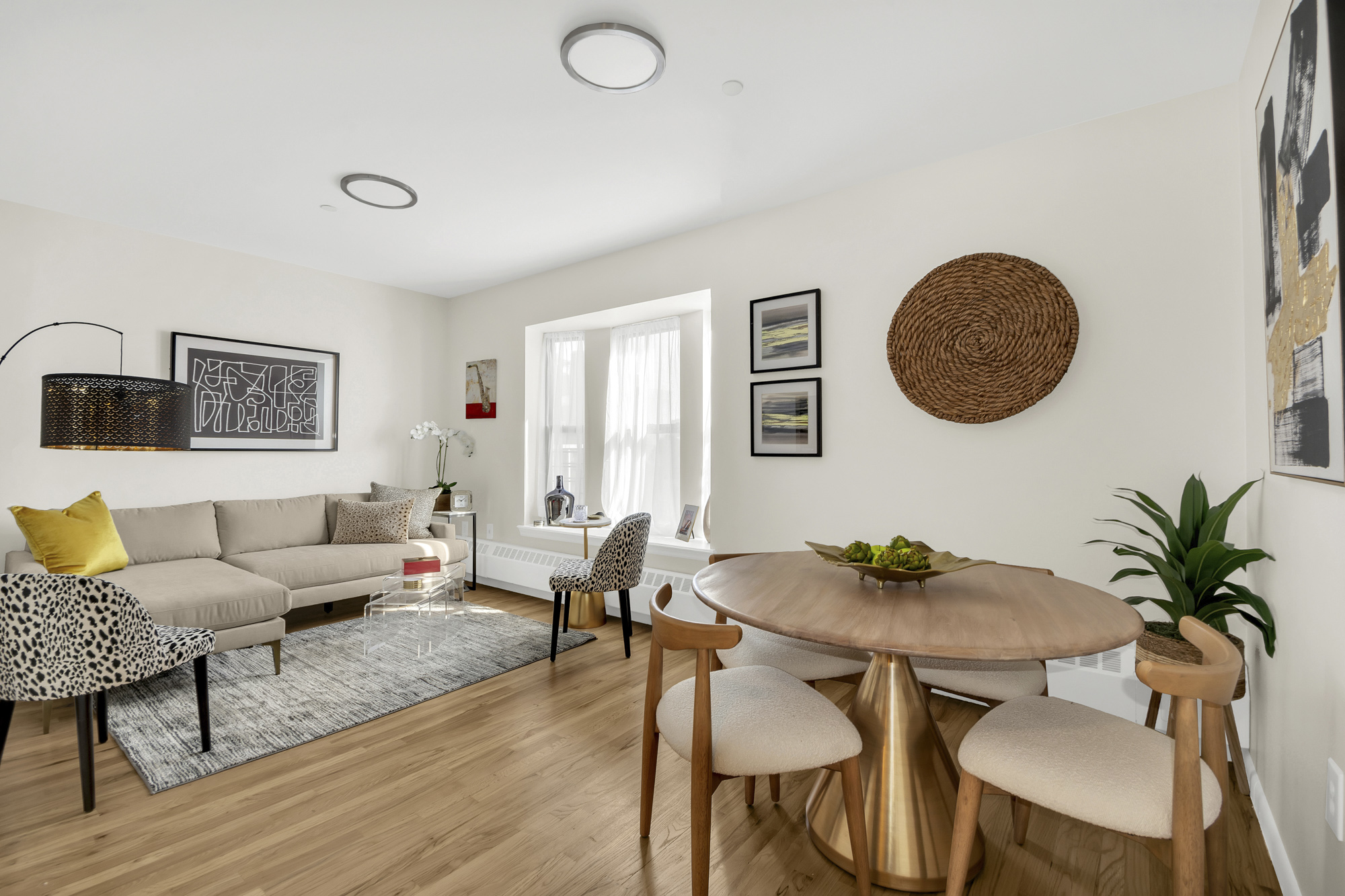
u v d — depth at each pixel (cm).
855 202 323
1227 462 233
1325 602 142
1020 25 203
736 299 369
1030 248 274
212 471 425
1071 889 165
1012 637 136
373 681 309
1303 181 143
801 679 209
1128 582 253
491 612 442
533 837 188
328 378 482
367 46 212
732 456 370
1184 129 243
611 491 486
